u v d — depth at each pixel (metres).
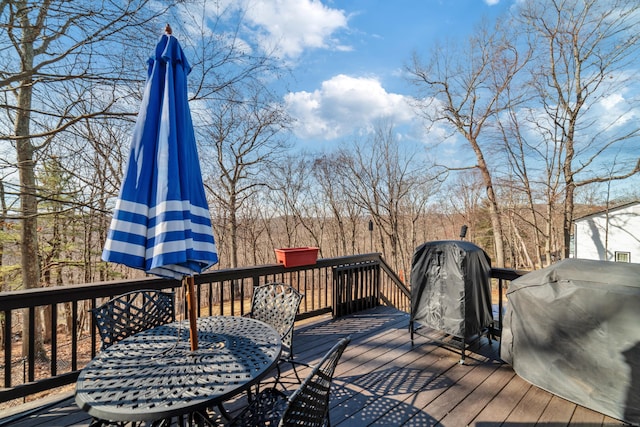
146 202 1.51
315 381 1.31
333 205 17.47
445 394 2.41
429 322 3.15
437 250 3.09
